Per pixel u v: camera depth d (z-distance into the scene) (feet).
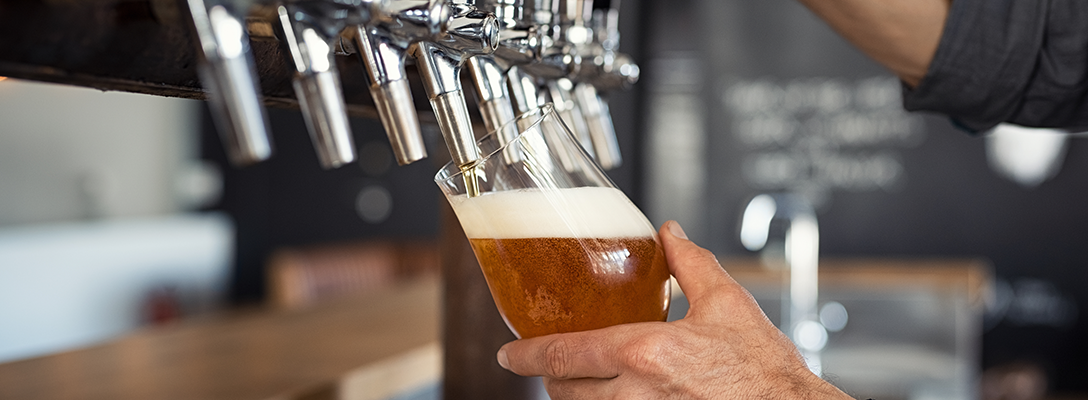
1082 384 14.26
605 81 2.32
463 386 2.71
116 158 18.34
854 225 15.26
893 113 14.94
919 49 2.64
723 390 1.76
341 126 1.30
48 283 14.24
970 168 14.64
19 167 16.52
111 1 1.40
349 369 3.27
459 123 1.56
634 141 14.05
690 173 14.16
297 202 19.17
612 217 1.84
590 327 1.84
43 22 1.32
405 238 18.58
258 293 19.43
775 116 15.49
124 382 3.04
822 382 1.83
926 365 9.23
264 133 1.17
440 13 1.34
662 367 1.75
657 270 1.92
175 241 16.93
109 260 15.38
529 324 1.88
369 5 1.27
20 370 3.26
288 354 3.59
